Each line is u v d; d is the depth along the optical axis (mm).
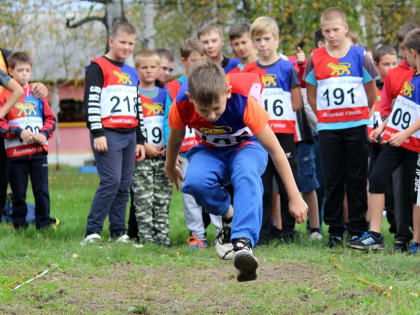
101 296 4805
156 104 7469
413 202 6559
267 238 7012
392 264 5629
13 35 19609
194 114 4219
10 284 4902
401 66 6598
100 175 7016
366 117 6840
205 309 4504
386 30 18906
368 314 4066
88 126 6934
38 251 6344
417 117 6305
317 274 5371
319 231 7613
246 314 4312
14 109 7609
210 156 4398
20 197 7688
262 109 4211
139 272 5668
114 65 7105
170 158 4672
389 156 6461
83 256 6066
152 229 7348
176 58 21234
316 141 8180
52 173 22281
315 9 17328
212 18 19609
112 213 7254
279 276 5395
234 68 7523
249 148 4324
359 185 6906
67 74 20609
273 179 7320
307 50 17172
